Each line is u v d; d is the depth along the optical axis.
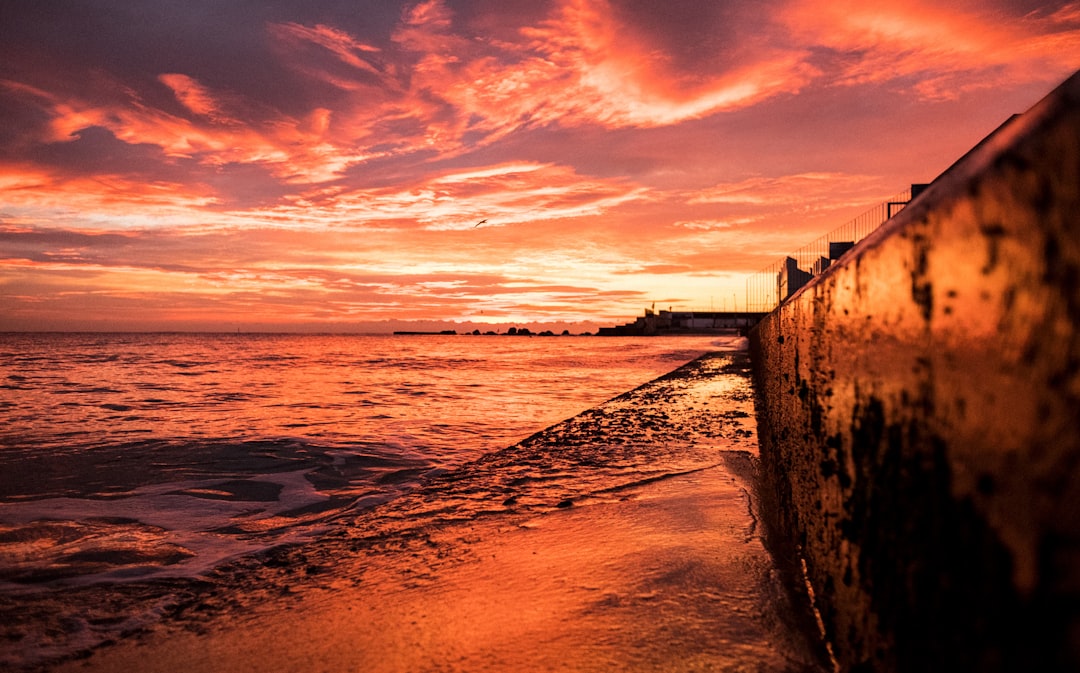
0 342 102.69
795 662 1.67
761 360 9.23
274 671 1.93
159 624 2.44
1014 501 0.65
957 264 0.79
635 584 2.32
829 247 15.56
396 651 1.96
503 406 12.58
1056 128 0.61
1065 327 0.58
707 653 1.74
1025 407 0.63
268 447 7.58
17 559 3.64
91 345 81.81
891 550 1.08
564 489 4.20
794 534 2.66
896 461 1.05
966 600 0.77
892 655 1.07
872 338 1.22
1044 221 0.61
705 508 3.40
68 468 6.42
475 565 2.75
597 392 15.86
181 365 30.36
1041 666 0.60
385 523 3.66
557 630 1.97
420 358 40.28
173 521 4.54
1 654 2.33
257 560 3.53
